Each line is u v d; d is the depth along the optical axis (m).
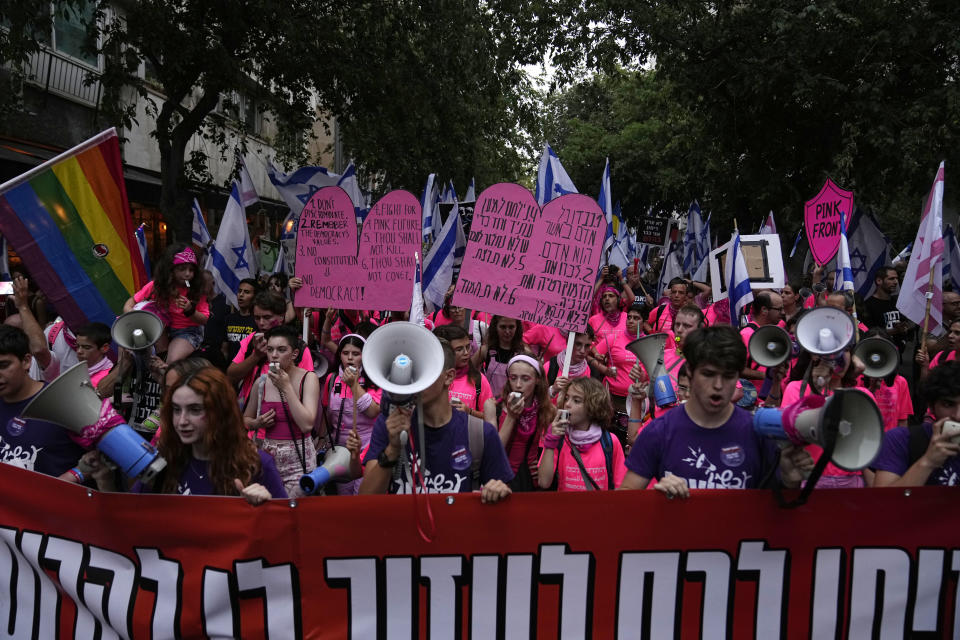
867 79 14.98
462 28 14.69
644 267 23.25
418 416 3.02
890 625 3.09
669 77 17.30
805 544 3.06
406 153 17.91
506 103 19.34
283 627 3.06
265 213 22.19
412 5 14.44
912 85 15.33
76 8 15.32
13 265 10.05
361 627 3.08
